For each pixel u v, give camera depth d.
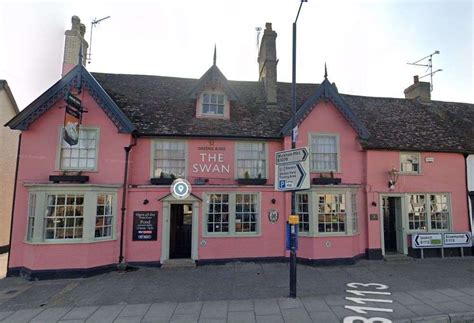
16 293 8.62
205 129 12.49
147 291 8.62
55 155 11.15
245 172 12.54
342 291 8.47
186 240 12.32
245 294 8.27
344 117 13.21
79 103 11.05
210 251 11.80
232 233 12.01
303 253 11.93
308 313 6.86
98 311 7.17
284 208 12.39
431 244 13.10
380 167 13.31
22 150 11.01
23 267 10.39
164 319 6.65
